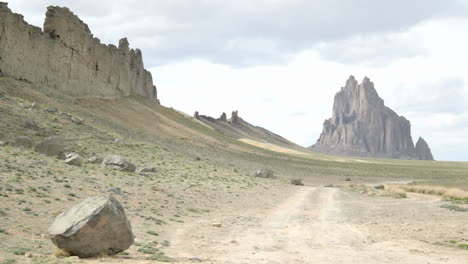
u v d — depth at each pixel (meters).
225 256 16.09
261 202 40.97
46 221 19.22
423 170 155.00
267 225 26.17
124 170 45.09
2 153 37.09
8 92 71.25
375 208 37.94
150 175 46.66
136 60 174.88
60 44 93.38
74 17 100.69
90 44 110.69
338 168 137.12
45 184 27.81
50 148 44.00
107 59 124.50
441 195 56.03
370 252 17.59
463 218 30.19
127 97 143.25
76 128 69.44
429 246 19.16
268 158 130.75
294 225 26.31
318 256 16.59
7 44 74.81
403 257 16.53
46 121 65.88
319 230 24.20
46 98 80.75
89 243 13.57
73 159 40.91
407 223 27.47
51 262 12.14
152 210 27.19
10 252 13.41
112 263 12.62
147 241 18.11
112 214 13.92
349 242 20.22
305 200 45.84
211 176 59.84
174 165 63.47
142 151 70.12
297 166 123.19
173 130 129.62
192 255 15.95
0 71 73.50
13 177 27.47
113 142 69.12
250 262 14.85
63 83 94.88
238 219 28.41
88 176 35.31
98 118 91.94
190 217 27.33
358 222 28.06
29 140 47.28
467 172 149.00
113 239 14.02
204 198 37.28
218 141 141.50
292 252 17.45
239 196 42.97
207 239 20.17
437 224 27.00
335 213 33.56
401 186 74.88
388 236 22.14
